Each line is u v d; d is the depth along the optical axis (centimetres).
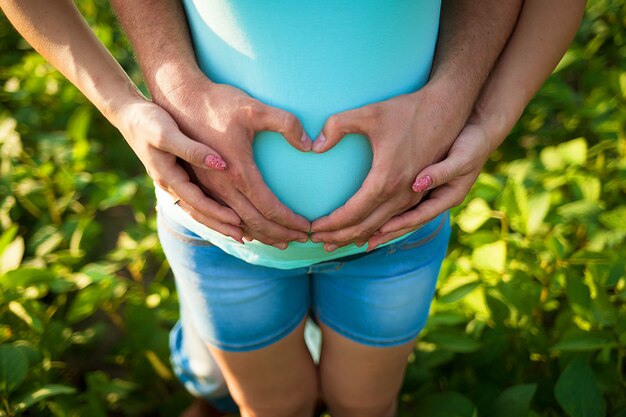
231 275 120
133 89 109
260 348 128
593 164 226
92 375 177
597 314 155
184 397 185
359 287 123
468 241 175
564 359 161
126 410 183
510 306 167
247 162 99
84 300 174
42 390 151
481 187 188
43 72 276
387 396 141
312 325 171
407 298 125
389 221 106
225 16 97
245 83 102
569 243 201
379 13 95
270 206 101
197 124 100
